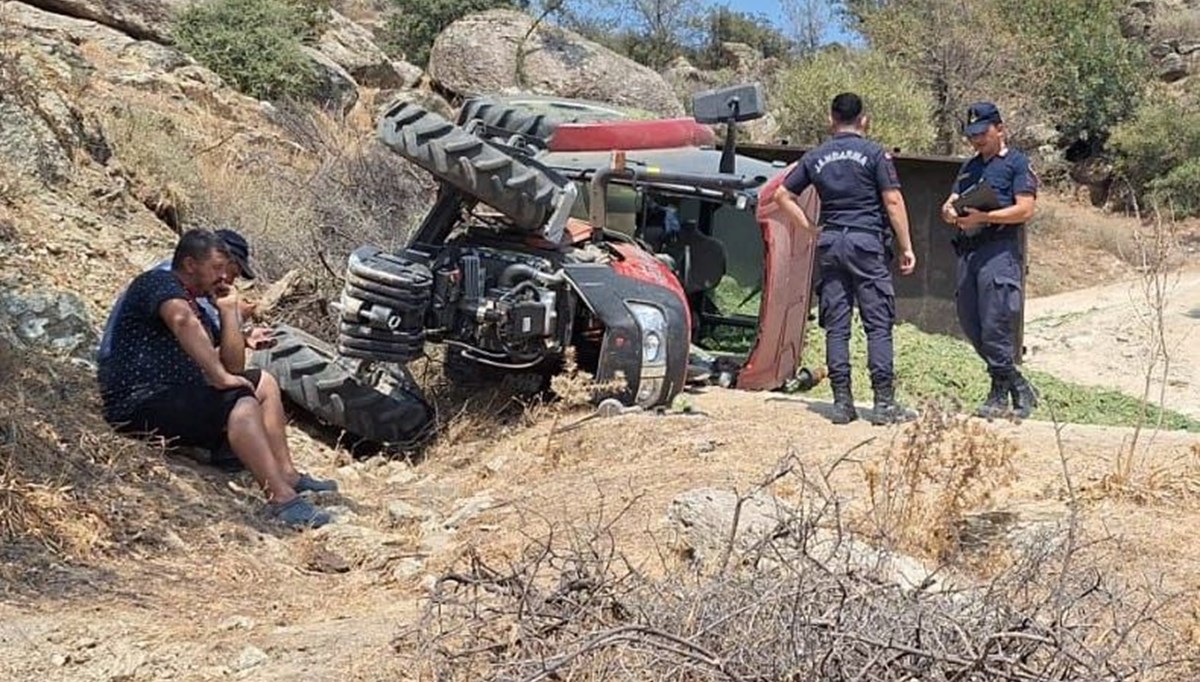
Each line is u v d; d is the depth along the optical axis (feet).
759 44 128.77
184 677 13.78
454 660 12.41
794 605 11.48
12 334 23.65
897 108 95.66
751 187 28.91
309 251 35.42
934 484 19.26
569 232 27.45
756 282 32.42
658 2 118.93
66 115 32.04
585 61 76.38
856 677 10.85
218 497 20.39
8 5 49.21
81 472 19.25
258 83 55.31
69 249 27.96
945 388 33.17
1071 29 117.60
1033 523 17.04
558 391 25.36
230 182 38.73
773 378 29.76
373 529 20.17
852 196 24.52
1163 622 14.15
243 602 16.48
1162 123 110.52
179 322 20.81
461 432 26.04
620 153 27.68
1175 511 18.21
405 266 25.03
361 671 13.55
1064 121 116.26
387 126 25.95
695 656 11.07
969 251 25.14
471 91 74.33
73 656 14.14
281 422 21.68
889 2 118.21
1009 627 11.57
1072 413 35.12
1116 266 90.27
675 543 16.74
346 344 24.75
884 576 13.34
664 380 25.85
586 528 17.93
